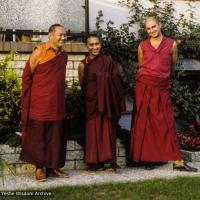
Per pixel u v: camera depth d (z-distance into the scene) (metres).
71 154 8.04
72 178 7.49
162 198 6.30
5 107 8.28
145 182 7.02
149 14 10.59
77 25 9.52
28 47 8.80
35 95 7.31
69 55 9.05
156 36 8.14
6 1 9.07
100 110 7.85
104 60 8.03
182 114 10.59
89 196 6.34
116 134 8.33
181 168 8.08
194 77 10.99
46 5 9.29
